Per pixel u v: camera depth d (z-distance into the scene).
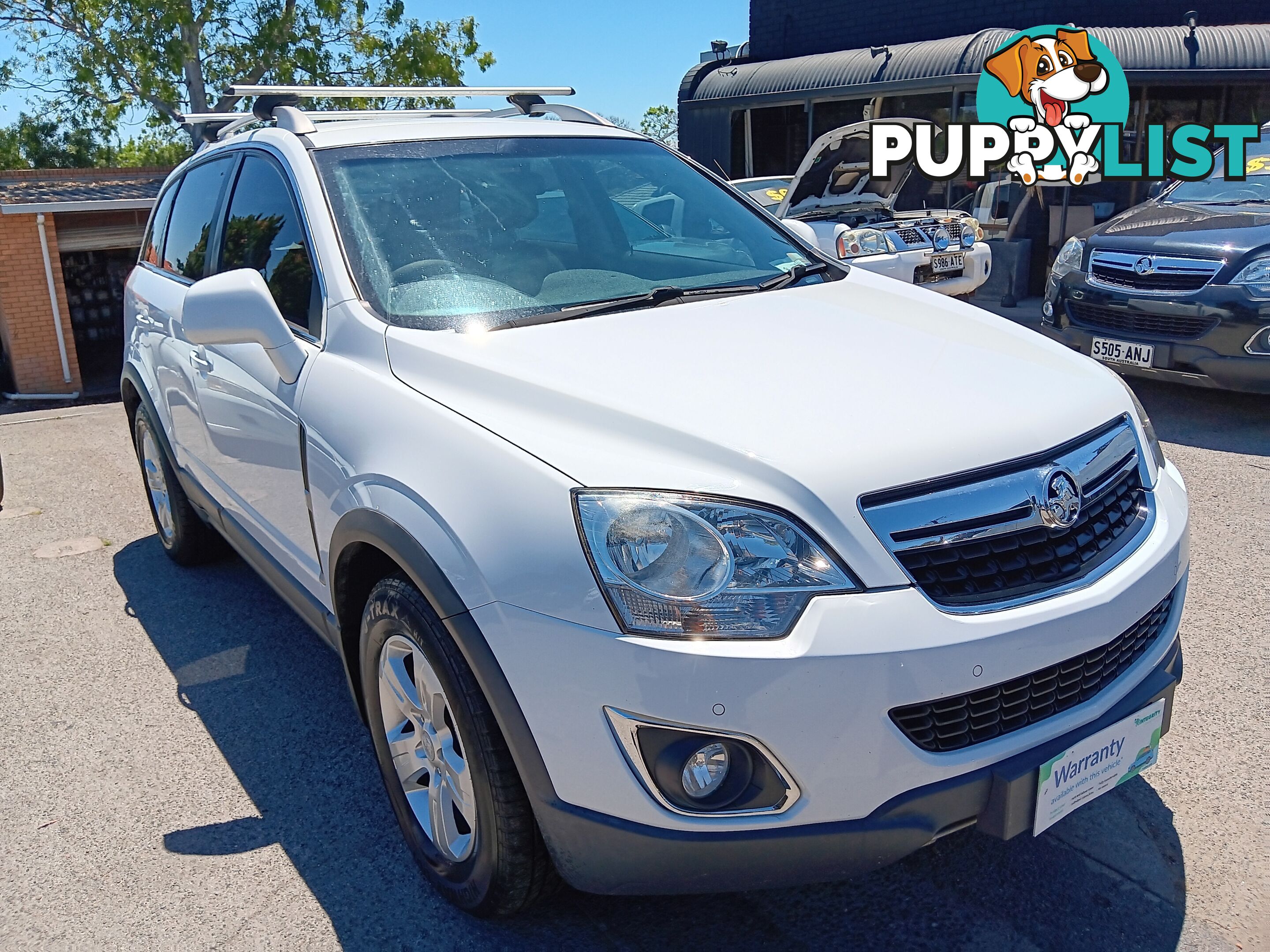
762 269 3.36
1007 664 2.00
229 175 3.81
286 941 2.44
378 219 3.05
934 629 1.95
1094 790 2.21
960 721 2.02
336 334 2.83
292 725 3.43
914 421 2.17
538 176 3.38
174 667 3.88
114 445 7.96
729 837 1.97
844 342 2.61
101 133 34.91
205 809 2.98
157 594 4.60
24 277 16.05
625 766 1.98
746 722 1.91
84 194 16.97
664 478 2.04
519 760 2.09
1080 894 2.48
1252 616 3.83
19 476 6.99
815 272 3.36
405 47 32.41
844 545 1.97
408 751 2.59
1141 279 6.50
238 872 2.70
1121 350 6.61
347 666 2.78
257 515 3.39
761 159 16.33
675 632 1.93
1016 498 2.11
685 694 1.91
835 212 9.59
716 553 1.96
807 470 2.01
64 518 5.88
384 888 2.62
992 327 2.90
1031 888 2.50
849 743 1.93
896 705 1.93
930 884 2.54
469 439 2.29
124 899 2.61
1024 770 2.04
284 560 3.26
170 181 4.73
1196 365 6.23
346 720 3.45
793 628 1.92
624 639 1.94
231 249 3.64
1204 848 2.61
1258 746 3.03
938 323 2.86
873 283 3.29
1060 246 12.03
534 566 2.04
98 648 4.07
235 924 2.50
